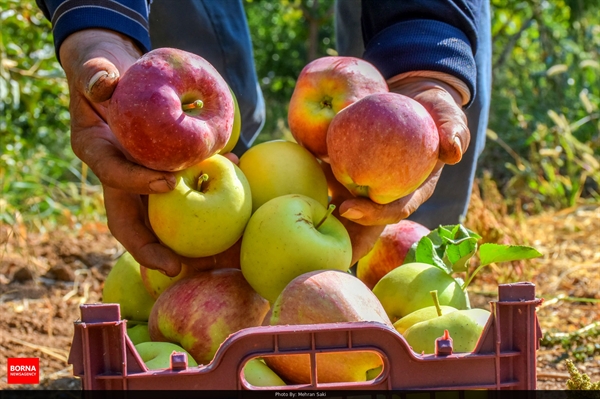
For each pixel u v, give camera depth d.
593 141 5.47
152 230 1.41
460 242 1.57
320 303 1.24
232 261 1.49
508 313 1.10
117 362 1.04
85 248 3.96
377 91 1.49
